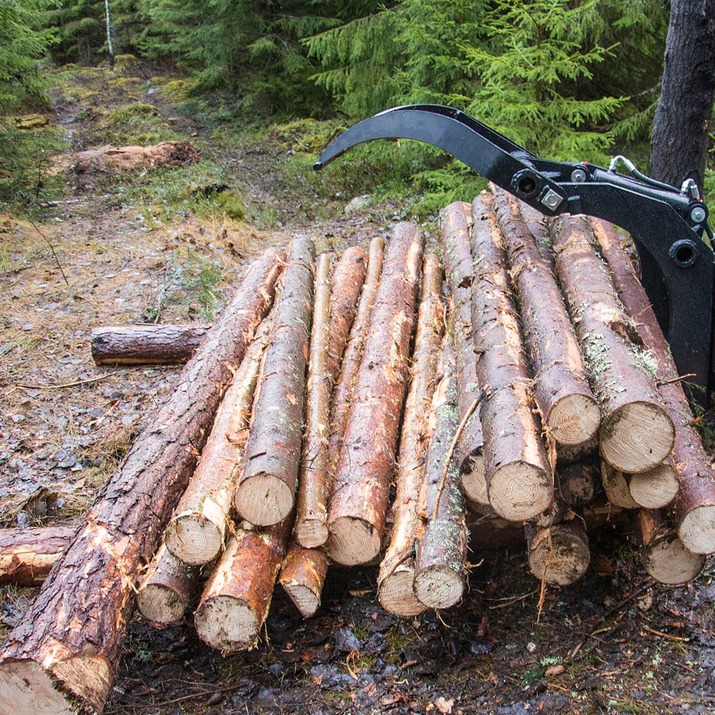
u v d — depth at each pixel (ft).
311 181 35.70
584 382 9.30
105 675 8.54
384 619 10.78
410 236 19.57
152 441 11.36
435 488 10.05
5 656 8.05
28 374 18.48
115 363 18.69
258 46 45.21
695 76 15.29
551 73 23.48
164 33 62.08
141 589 9.52
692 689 9.25
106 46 66.80
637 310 12.76
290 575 10.00
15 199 32.73
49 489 14.14
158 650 10.60
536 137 24.21
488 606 10.87
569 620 10.46
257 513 9.96
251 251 27.32
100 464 15.06
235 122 46.98
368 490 10.41
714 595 10.50
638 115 27.09
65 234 29.22
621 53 29.22
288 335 13.47
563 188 11.55
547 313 10.97
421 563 9.17
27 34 32.14
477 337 11.37
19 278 24.38
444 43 29.60
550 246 14.51
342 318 15.78
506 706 9.31
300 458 10.98
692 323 12.36
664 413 8.85
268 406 11.21
